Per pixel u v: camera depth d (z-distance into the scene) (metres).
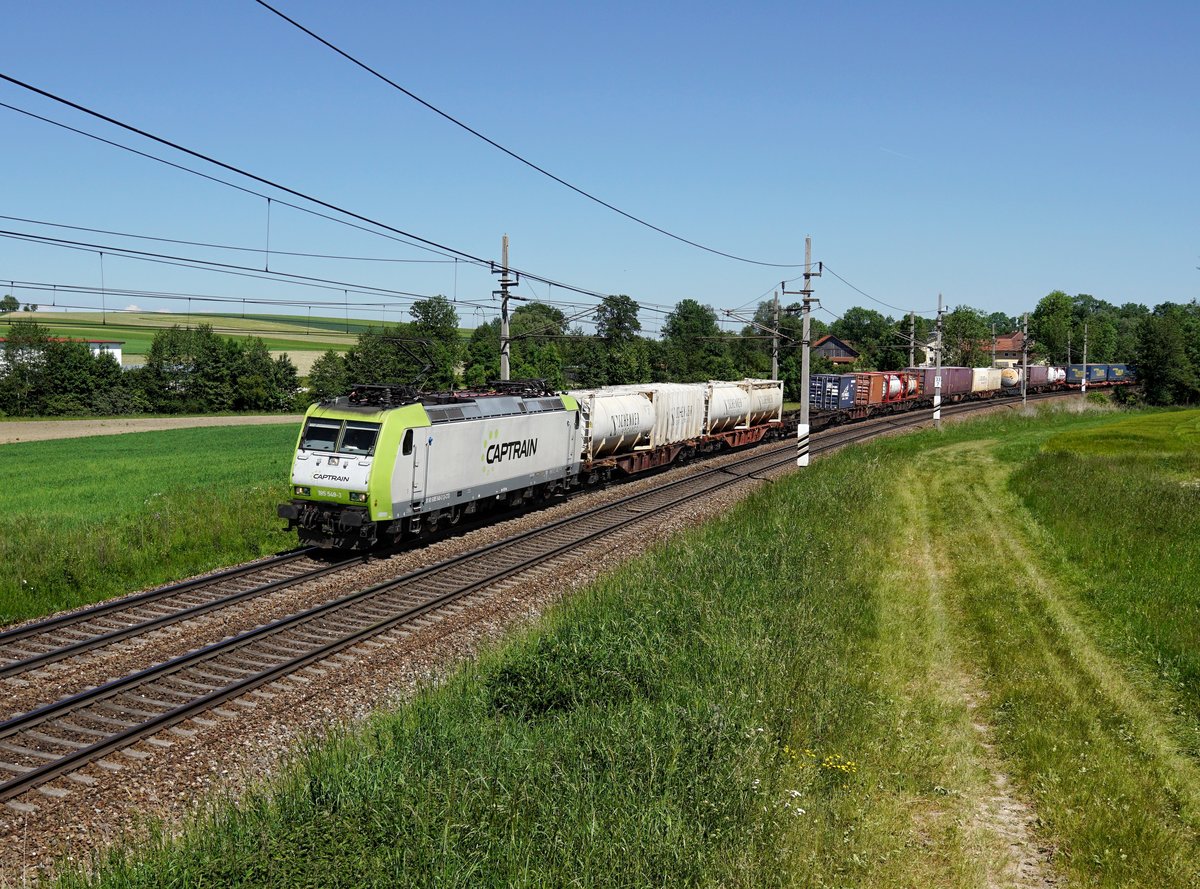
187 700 11.74
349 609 15.95
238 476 34.28
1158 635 13.62
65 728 10.76
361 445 19.44
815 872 7.50
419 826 7.72
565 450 27.36
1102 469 28.78
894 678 12.53
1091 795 9.02
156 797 9.30
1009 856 8.16
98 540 18.47
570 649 12.12
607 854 7.38
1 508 25.81
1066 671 12.68
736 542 19.34
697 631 13.16
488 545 21.12
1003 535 22.53
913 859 8.02
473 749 9.32
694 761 8.98
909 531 23.27
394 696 12.20
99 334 130.00
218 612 15.51
